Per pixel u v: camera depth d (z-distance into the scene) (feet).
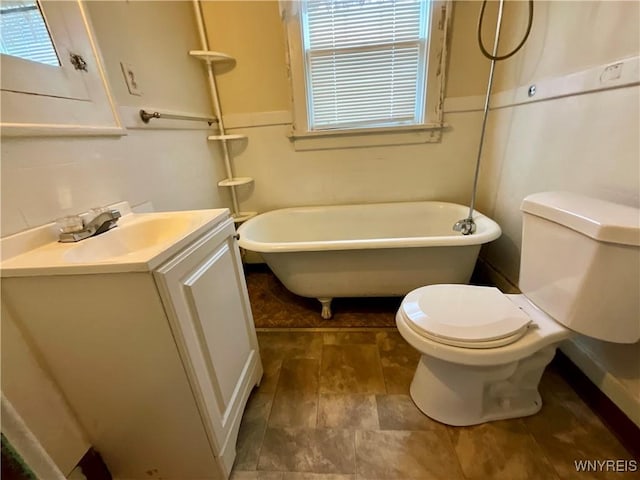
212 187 6.36
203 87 6.18
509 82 5.35
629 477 2.87
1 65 2.34
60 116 2.85
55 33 2.82
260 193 7.29
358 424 3.55
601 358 3.47
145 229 3.32
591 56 3.53
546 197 3.35
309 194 7.20
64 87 2.90
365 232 6.95
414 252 4.85
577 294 2.83
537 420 3.46
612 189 3.32
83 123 3.12
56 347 2.40
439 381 3.43
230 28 5.98
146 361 2.38
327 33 5.92
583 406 3.60
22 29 2.53
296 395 4.00
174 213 3.45
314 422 3.61
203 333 2.60
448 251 4.83
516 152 5.17
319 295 5.42
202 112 6.12
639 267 2.46
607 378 3.35
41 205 2.64
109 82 3.51
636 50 2.97
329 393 4.01
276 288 6.79
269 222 6.67
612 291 2.62
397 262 4.96
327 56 6.11
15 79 2.45
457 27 5.65
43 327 2.33
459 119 6.26
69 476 2.67
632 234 2.38
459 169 6.65
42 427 2.49
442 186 6.84
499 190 5.78
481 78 5.92
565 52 3.96
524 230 3.49
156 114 4.32
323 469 3.10
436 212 6.55
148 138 4.31
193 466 2.91
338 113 6.57
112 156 3.54
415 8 5.66
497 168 5.83
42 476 1.24
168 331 2.24
